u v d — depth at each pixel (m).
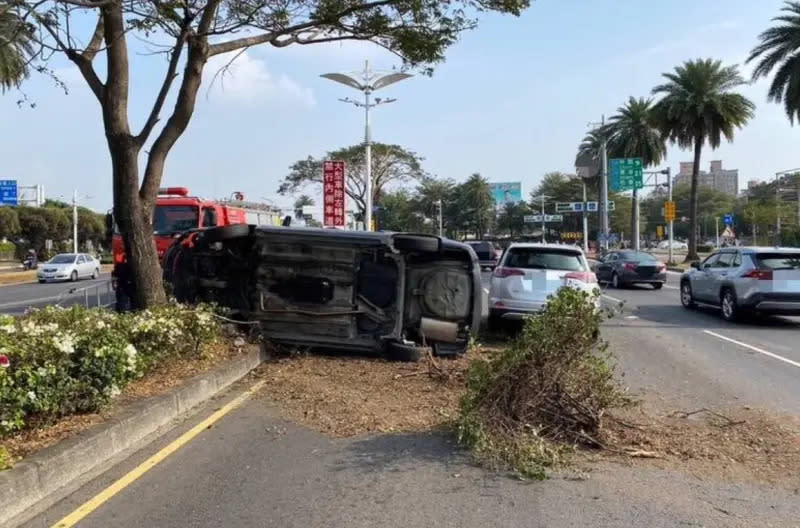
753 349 11.89
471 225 112.75
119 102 9.08
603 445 5.90
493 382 5.96
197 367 7.98
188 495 4.84
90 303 17.06
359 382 8.15
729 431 6.47
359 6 10.43
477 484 5.07
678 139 44.91
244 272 9.62
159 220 16.98
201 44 9.53
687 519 4.46
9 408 5.11
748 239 94.12
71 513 4.52
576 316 6.01
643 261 27.45
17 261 63.06
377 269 9.38
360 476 5.23
